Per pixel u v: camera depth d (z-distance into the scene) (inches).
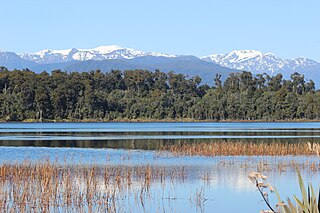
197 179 1428.4
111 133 4028.1
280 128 5108.3
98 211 1012.5
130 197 1158.3
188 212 1021.8
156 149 2416.3
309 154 2048.5
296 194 1190.9
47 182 1132.5
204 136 3511.3
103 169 1620.3
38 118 6894.7
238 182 1381.6
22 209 971.3
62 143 2854.3
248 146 2174.0
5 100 6811.0
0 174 1347.2
